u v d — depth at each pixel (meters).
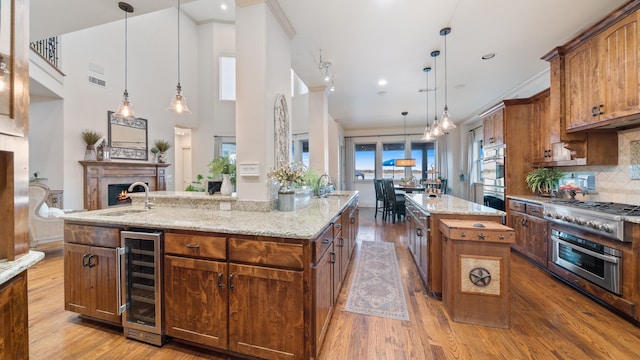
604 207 2.45
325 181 4.43
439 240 2.44
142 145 6.11
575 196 3.27
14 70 1.08
